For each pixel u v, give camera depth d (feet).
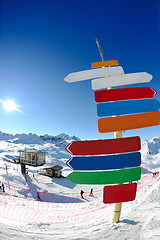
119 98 11.60
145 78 11.72
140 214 12.59
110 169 10.73
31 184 69.62
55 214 20.66
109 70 12.15
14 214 18.11
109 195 10.66
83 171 10.98
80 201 53.11
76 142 11.09
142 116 11.16
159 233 9.32
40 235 10.74
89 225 12.93
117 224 11.52
